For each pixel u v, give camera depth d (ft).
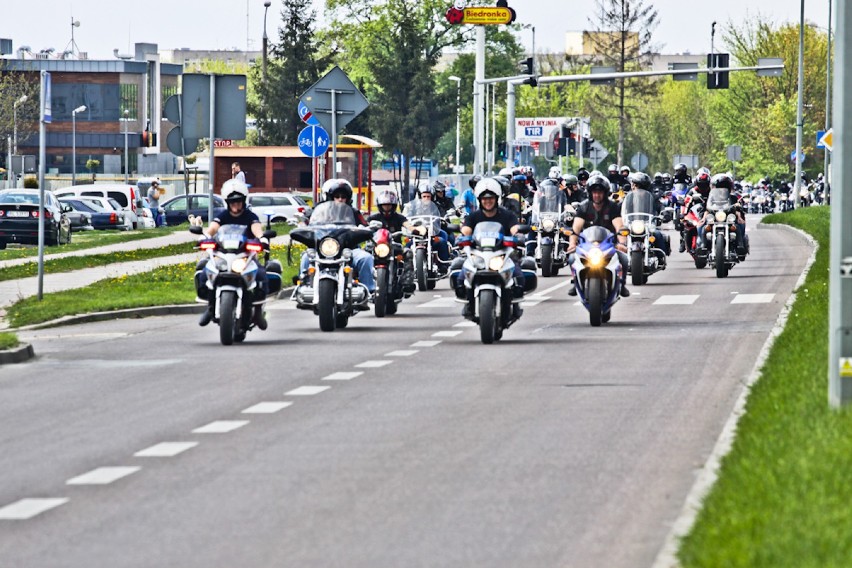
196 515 76.84
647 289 245.04
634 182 257.14
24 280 272.31
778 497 69.82
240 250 171.83
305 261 185.37
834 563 57.88
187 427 106.63
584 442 97.55
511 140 495.00
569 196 291.99
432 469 88.69
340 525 73.97
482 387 126.31
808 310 176.14
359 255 187.52
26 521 76.18
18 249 394.32
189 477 87.35
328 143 260.62
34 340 179.01
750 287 245.04
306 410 114.11
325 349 161.68
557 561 66.33
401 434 101.91
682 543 65.87
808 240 397.19
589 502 78.74
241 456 94.07
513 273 167.53
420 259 253.85
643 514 75.56
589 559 66.54
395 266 206.49
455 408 114.01
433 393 122.93
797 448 81.66
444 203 267.59
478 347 161.07
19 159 385.50
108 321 205.67
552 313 205.16
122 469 90.33
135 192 595.88
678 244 400.88
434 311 214.28
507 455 93.09
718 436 99.25
